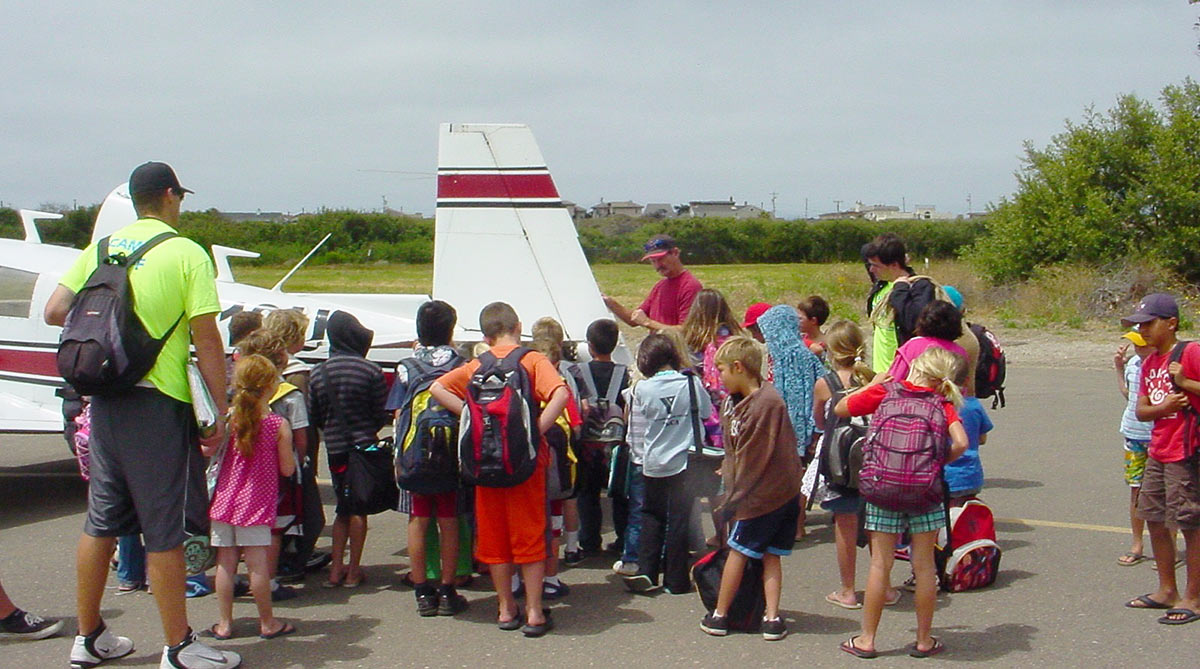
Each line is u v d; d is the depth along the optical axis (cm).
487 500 466
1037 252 2508
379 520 699
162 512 406
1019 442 932
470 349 632
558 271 723
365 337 544
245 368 454
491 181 720
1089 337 1838
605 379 580
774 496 446
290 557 543
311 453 537
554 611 501
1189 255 2400
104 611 502
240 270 4616
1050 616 477
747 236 6219
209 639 462
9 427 704
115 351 392
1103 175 2512
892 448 415
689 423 512
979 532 523
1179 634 450
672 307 711
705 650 442
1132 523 564
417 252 5250
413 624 483
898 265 584
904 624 473
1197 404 446
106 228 781
